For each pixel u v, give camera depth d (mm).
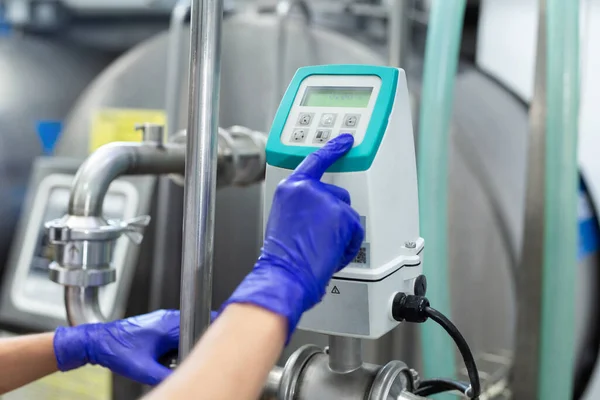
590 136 915
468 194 971
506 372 964
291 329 425
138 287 1165
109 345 602
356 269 486
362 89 507
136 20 1227
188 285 517
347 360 526
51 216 1267
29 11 1364
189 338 519
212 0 500
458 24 763
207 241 518
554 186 764
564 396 802
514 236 947
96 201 675
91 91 1277
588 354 939
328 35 1012
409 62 976
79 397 1211
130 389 1162
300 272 440
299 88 536
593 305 934
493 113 948
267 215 521
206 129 509
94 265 646
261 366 395
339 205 453
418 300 497
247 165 923
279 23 1026
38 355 617
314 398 521
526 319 944
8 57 1379
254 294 422
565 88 733
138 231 719
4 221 1373
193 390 367
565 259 774
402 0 907
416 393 557
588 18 899
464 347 493
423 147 793
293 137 509
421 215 802
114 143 746
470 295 987
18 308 1253
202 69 504
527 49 919
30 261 1268
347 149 478
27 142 1371
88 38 1271
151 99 1196
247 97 1079
